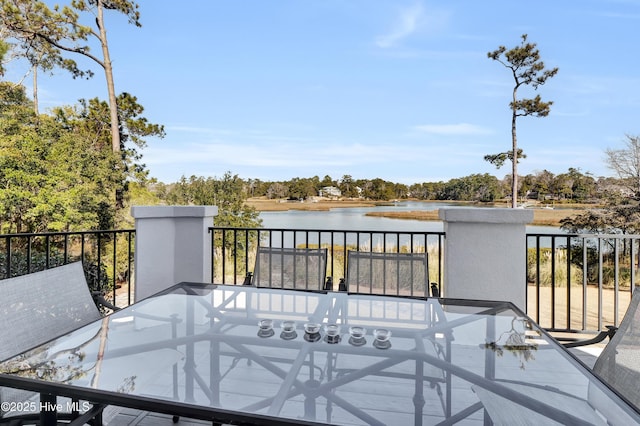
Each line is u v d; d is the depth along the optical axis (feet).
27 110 33.91
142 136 43.96
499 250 9.52
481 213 9.45
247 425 3.36
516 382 4.57
